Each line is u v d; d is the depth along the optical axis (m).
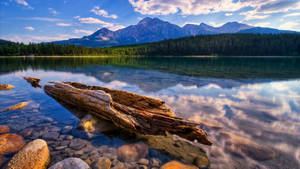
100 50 127.12
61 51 105.44
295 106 6.30
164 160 3.17
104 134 4.28
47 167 2.99
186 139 4.00
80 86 7.67
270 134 4.05
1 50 88.19
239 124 4.64
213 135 4.01
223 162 3.05
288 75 15.31
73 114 5.62
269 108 6.07
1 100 7.05
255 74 16.25
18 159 2.75
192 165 3.00
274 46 109.44
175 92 8.72
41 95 8.02
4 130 4.20
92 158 3.23
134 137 4.16
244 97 7.68
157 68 24.52
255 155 3.21
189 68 24.22
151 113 4.62
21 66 27.00
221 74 16.52
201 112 5.64
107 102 4.89
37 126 4.57
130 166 3.00
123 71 20.09
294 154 3.22
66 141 3.83
